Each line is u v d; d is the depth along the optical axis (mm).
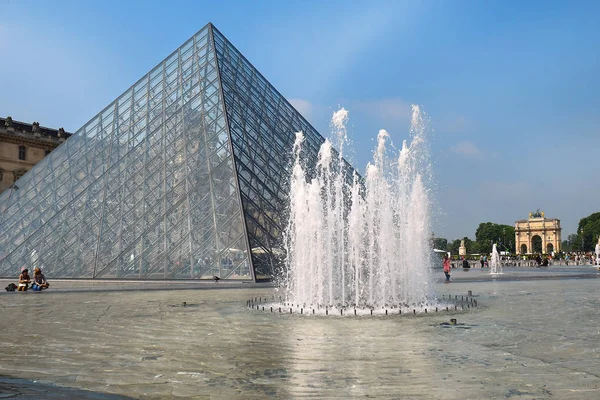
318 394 9234
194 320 19875
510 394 9000
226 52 63344
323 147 35875
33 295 33031
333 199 43312
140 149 52719
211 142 48812
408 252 31141
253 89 63094
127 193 48625
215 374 10828
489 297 29188
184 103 54531
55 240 47375
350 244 33031
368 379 10273
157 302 27297
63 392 9211
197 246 42688
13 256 47719
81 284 41594
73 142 57906
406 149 32688
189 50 62656
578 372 10609
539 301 26531
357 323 18828
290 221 43969
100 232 46156
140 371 11109
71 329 17484
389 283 30578
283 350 13500
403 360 12023
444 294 31656
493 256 72438
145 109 57594
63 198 51781
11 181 101312
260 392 9406
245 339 15305
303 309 23078
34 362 12062
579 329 16453
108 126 58000
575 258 128625
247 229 42375
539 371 10727
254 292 33688
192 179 47000
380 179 32438
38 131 105500
